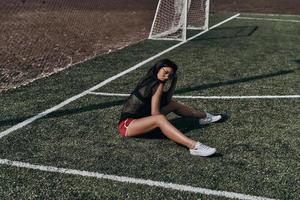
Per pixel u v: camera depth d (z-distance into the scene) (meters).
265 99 6.38
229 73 7.80
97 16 15.07
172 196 3.81
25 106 6.04
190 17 12.46
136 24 13.72
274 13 16.19
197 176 4.13
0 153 4.62
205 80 7.35
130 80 7.36
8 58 9.21
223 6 18.00
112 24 13.65
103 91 6.75
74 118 5.61
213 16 14.97
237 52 9.52
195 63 8.52
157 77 4.56
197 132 5.14
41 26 12.87
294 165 4.38
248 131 5.19
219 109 5.93
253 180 4.07
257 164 4.38
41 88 6.88
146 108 4.75
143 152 4.62
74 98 6.39
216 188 3.93
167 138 4.95
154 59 8.85
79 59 9.34
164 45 10.24
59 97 6.44
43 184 4.01
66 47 10.41
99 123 5.44
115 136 5.03
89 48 10.38
